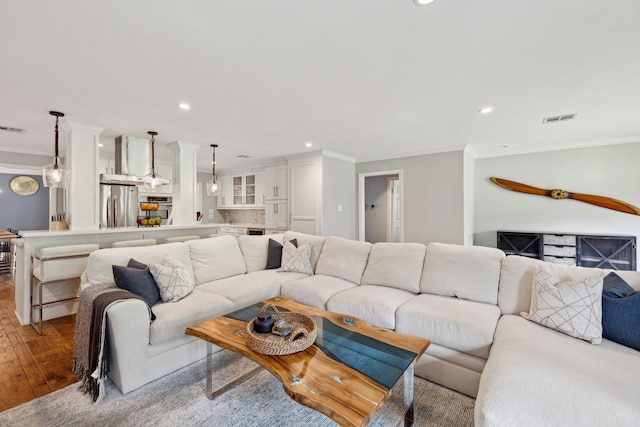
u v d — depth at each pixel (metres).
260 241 3.68
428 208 5.13
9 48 1.86
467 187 4.93
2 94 2.60
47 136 4.07
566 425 1.08
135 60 2.03
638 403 1.11
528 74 2.25
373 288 2.69
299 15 1.56
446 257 2.61
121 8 1.49
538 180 4.91
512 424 1.13
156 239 4.07
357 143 4.64
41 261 2.78
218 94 2.64
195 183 4.72
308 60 2.05
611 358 1.44
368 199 7.36
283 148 5.08
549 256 4.57
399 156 5.51
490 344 1.81
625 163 4.31
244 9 1.51
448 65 2.12
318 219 5.37
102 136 4.16
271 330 1.74
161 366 2.04
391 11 1.53
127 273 2.21
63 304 3.25
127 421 1.64
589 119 3.35
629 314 1.60
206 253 3.13
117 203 4.29
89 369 1.81
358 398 1.19
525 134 4.05
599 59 2.01
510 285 2.23
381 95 2.66
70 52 1.92
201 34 1.74
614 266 4.17
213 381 2.01
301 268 3.32
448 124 3.56
